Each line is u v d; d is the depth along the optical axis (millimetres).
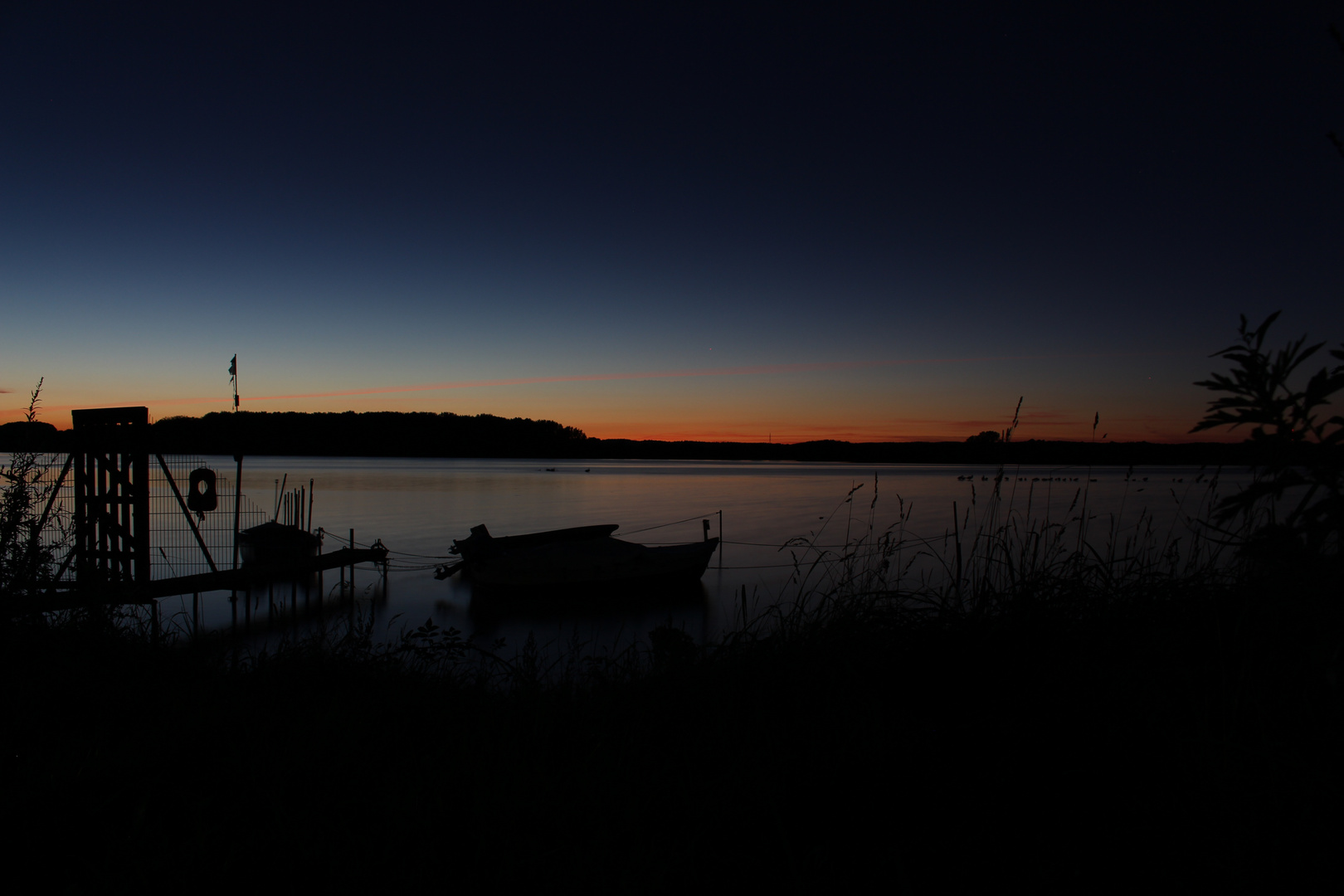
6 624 4574
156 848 2438
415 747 3324
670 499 49156
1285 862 2008
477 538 18344
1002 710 2926
